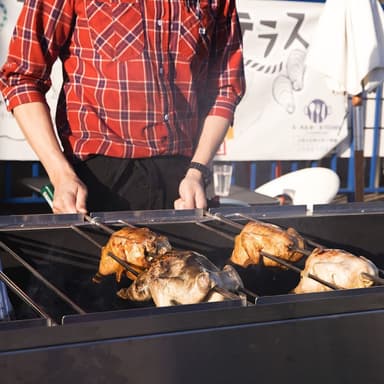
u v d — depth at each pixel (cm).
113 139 375
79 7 367
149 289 254
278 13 771
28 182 643
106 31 368
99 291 303
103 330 188
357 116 768
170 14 375
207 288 237
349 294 219
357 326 212
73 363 184
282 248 298
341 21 729
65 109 379
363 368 216
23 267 292
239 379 201
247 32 765
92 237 305
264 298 209
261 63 778
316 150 821
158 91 377
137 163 381
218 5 395
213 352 197
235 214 334
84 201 335
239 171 886
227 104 402
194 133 399
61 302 293
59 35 369
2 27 684
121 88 371
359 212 349
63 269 300
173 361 194
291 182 716
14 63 366
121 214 315
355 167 782
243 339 200
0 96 701
